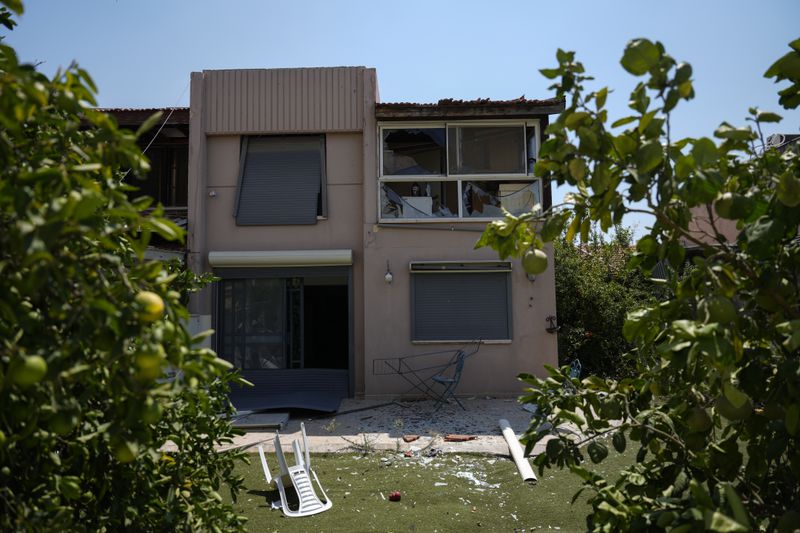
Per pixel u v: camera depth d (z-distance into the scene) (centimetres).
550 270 1159
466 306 1157
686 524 178
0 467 187
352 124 1197
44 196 160
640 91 212
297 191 1200
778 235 206
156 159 1266
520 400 271
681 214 235
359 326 1182
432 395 1139
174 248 1138
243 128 1200
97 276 173
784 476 242
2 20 268
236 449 358
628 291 1443
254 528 528
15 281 157
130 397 171
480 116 1160
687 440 247
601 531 231
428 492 620
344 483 655
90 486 239
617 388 273
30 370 146
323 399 1102
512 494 610
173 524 249
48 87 171
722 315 190
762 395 232
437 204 1186
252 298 1195
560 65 220
